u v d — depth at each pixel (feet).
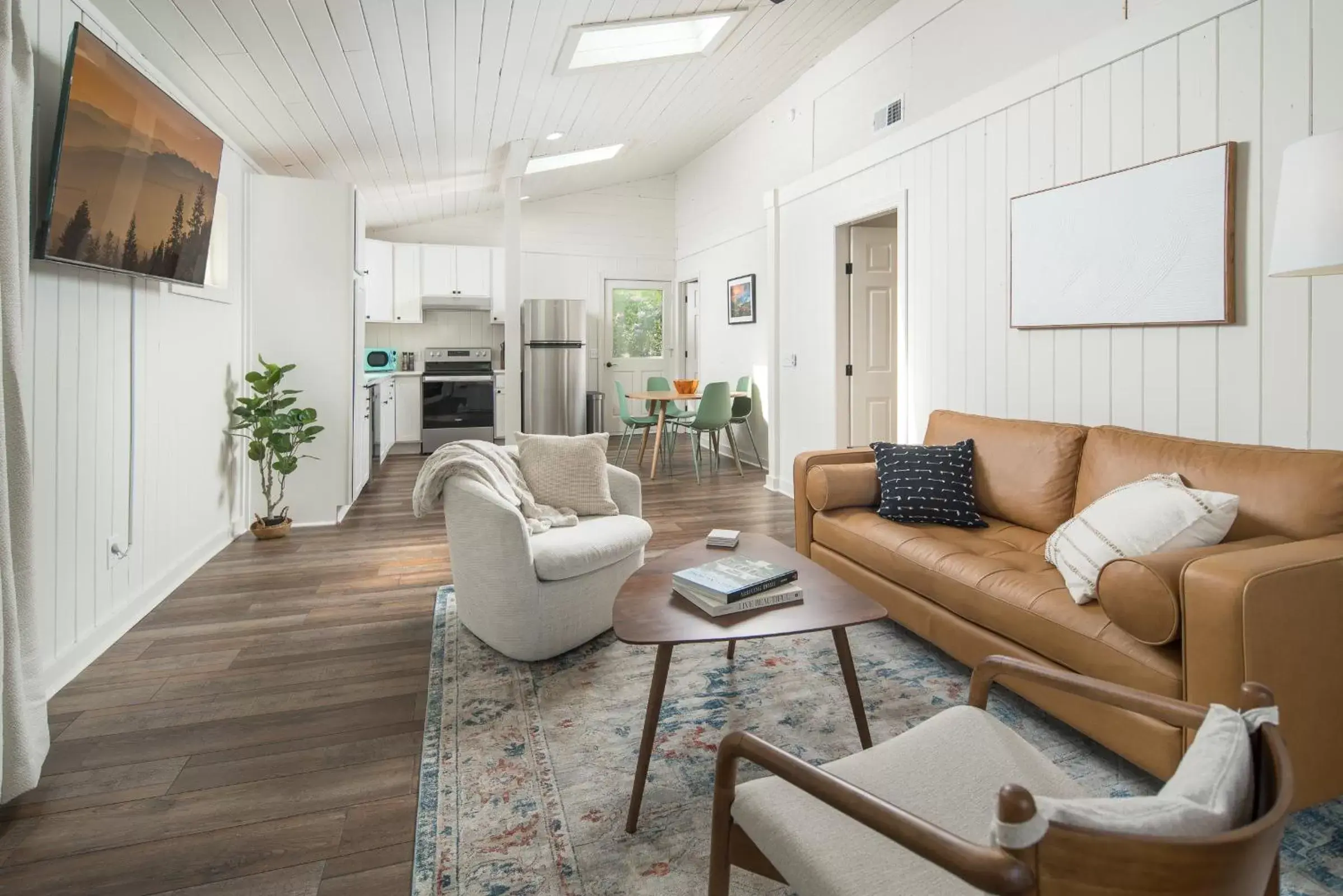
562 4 11.03
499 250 26.86
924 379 13.67
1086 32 10.39
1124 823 2.12
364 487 18.66
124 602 9.33
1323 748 5.28
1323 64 7.42
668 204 29.22
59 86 7.61
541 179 23.79
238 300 14.12
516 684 7.87
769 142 20.40
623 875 4.98
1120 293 9.62
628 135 20.66
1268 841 2.16
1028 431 9.57
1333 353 7.50
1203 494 6.32
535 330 26.27
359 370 16.31
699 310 26.66
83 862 5.04
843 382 16.74
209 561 12.37
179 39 9.53
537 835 5.39
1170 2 8.87
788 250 18.71
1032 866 2.19
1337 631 5.27
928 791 3.62
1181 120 8.84
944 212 13.01
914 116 14.05
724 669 8.26
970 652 7.52
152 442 10.12
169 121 8.92
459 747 6.60
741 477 20.81
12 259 5.47
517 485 9.96
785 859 3.26
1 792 5.42
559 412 26.61
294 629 9.39
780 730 6.88
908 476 9.80
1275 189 7.90
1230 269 8.28
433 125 15.42
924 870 3.10
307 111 12.98
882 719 7.09
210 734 6.80
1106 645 5.89
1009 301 11.53
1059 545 7.21
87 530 8.36
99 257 7.93
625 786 6.03
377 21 10.09
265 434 13.33
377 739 6.75
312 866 5.04
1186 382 8.96
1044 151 10.85
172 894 4.75
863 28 15.53
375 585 11.12
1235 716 2.68
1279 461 6.70
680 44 15.26
